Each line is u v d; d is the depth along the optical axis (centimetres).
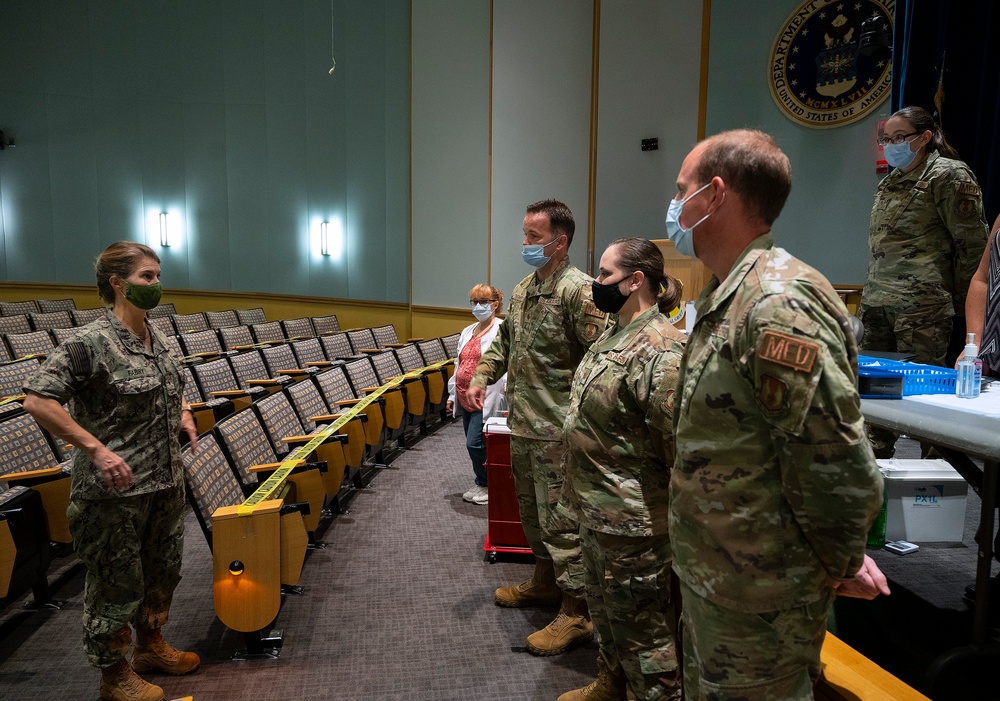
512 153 780
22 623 265
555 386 230
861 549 95
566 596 246
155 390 210
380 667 234
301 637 254
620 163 704
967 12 341
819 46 569
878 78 542
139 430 208
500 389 394
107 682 211
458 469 477
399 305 903
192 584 302
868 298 281
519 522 322
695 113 657
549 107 759
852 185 563
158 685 223
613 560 168
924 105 360
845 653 162
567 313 226
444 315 855
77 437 189
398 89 883
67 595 288
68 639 253
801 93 580
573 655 242
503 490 321
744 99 612
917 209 261
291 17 947
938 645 211
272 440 345
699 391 104
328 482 344
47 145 1045
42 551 268
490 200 795
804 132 582
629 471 166
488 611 275
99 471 198
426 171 852
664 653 172
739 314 100
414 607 278
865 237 559
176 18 1000
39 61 1034
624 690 197
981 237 249
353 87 916
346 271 949
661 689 171
